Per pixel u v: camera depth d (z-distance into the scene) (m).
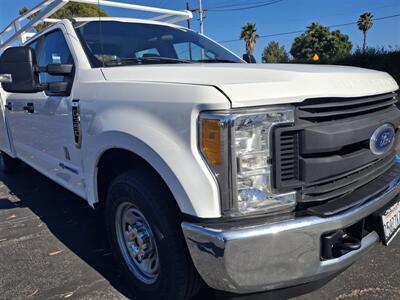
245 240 1.67
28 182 5.32
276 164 1.73
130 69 2.42
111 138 2.19
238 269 1.70
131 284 2.40
